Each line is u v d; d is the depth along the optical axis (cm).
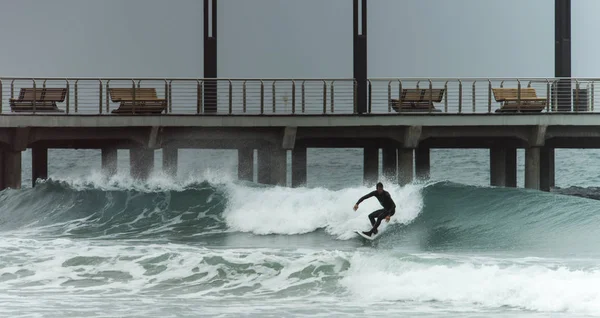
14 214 12244
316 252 8125
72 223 11581
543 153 15238
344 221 10462
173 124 13188
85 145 14938
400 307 6303
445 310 6159
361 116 13338
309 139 14812
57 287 7181
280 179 13450
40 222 11750
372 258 7538
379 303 6469
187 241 9956
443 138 15150
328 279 7219
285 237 10206
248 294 6888
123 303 6531
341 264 7475
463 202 10869
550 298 6247
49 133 13250
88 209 12206
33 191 12800
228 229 10875
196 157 18650
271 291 6969
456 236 9844
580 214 10150
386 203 9875
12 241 9362
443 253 8612
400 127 13525
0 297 6762
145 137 13325
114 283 7300
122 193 12500
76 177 14662
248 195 11494
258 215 10862
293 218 10638
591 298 6184
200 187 12338
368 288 6906
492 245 9225
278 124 13262
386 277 7088
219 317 6012
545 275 6744
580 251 8581
